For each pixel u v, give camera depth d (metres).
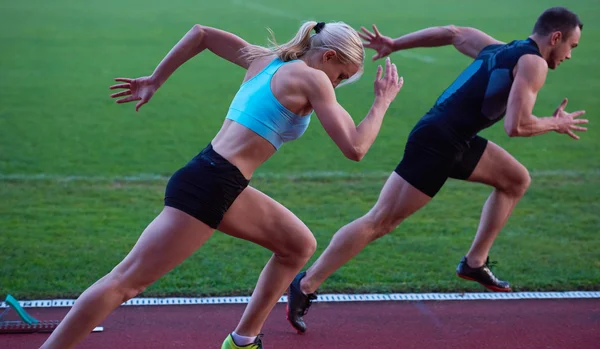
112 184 12.10
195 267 8.60
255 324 5.98
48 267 8.48
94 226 10.02
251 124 5.33
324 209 11.09
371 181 12.68
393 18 32.50
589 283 8.37
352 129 5.20
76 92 19.42
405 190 6.86
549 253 9.42
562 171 13.43
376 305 7.68
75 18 31.48
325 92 5.21
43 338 6.66
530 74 6.55
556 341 6.89
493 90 6.75
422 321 7.30
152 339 6.75
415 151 6.89
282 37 27.62
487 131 16.41
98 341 6.67
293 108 5.29
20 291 7.75
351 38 5.48
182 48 6.06
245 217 5.53
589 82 22.02
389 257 9.17
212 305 7.58
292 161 13.77
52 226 9.95
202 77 22.02
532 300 7.89
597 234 10.22
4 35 27.34
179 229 5.23
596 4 36.28
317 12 34.00
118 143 14.84
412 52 26.55
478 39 7.55
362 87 21.36
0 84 20.05
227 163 5.29
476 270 7.49
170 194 5.32
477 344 6.80
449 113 6.91
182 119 17.11
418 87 21.22
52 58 23.77
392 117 17.75
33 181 12.05
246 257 9.02
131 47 25.94
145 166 13.30
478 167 7.09
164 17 32.25
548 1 37.50
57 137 15.08
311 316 7.37
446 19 32.31
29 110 17.33
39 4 34.62
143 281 5.32
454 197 11.80
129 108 17.94
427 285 8.23
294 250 5.71
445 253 9.35
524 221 10.73
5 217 10.24
